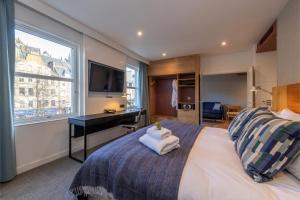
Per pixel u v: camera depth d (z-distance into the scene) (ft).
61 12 8.19
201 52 14.99
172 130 6.56
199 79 15.90
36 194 5.44
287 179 3.01
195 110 15.94
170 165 3.45
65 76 9.43
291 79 6.90
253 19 8.75
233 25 9.45
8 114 6.17
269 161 2.94
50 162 8.10
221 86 25.21
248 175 3.05
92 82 10.62
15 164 6.54
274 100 8.59
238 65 14.92
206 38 11.55
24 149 7.14
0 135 6.02
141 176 3.26
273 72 12.28
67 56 9.54
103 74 11.52
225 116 23.31
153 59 17.65
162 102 19.92
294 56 6.66
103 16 8.56
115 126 12.19
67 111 9.57
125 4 7.43
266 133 3.27
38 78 8.00
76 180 4.23
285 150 2.92
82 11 8.10
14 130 6.63
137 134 5.92
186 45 13.01
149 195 3.00
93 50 10.68
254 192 2.59
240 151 3.80
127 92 15.52
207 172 3.16
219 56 15.74
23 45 7.35
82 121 8.26
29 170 7.20
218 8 7.68
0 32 6.02
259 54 12.66
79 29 9.30
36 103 7.89
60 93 9.15
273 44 10.84
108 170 3.79
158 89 20.13
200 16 8.45
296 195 2.56
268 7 7.59
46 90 8.38
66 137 9.13
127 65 15.39
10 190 5.65
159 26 9.67
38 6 7.24
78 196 4.34
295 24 6.57
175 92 17.52
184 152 4.19
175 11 7.97
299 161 2.94
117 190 3.43
